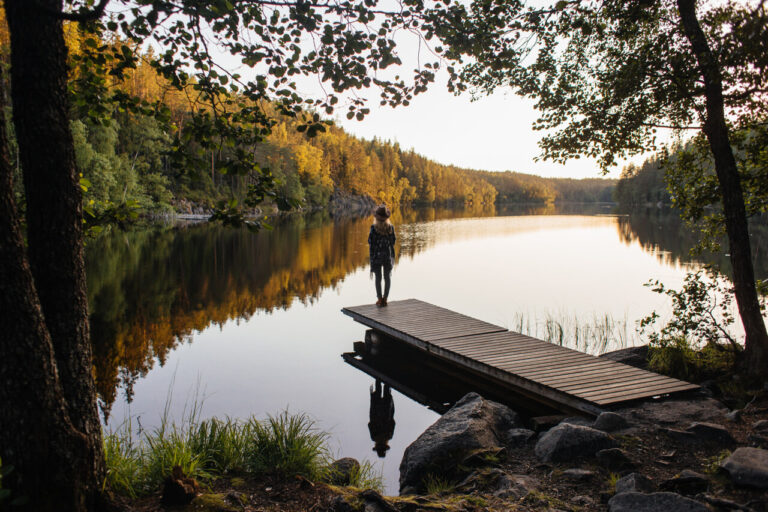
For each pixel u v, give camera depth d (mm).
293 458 4113
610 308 13883
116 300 13891
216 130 3801
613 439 4301
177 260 21797
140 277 17422
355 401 7535
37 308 2439
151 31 3445
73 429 2592
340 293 16391
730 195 6098
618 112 6750
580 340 10773
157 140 46312
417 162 143500
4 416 2361
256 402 7375
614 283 17781
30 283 2414
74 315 2834
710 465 3828
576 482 3770
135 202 3492
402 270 21406
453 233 41031
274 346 10445
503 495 3572
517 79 6449
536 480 3842
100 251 23422
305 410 7113
